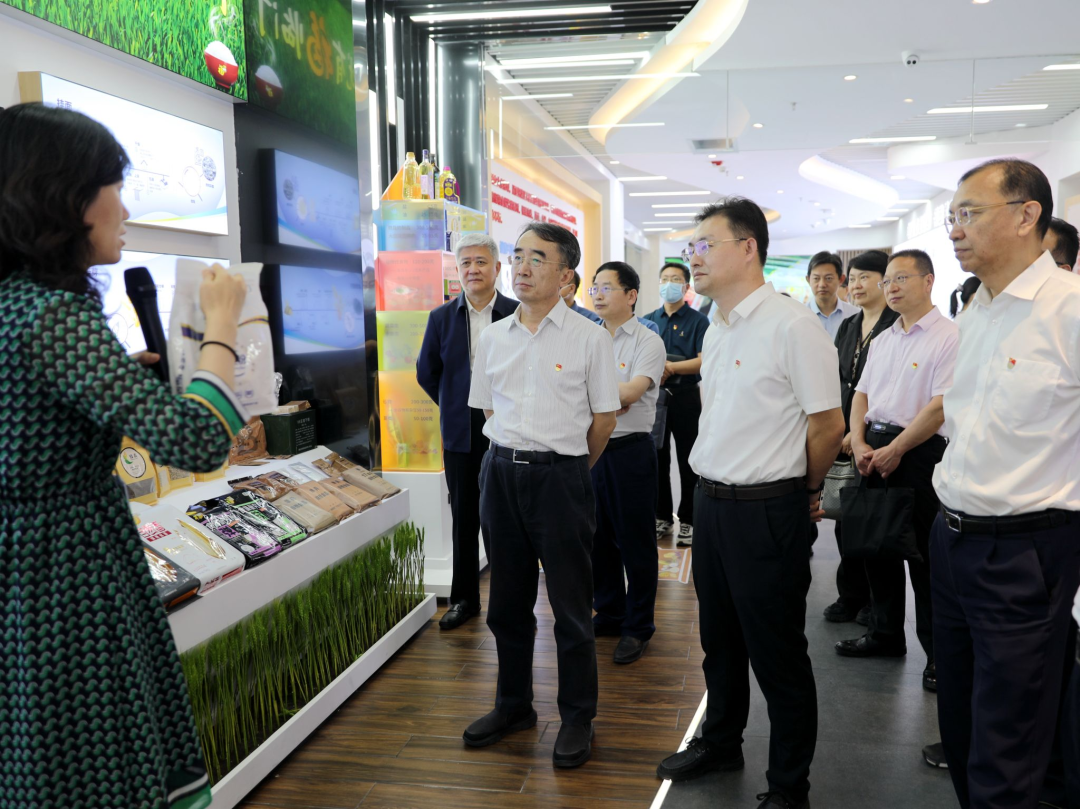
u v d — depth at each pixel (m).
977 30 5.88
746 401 2.10
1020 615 1.74
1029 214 1.71
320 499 3.10
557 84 6.82
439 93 5.99
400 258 3.95
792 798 2.15
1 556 1.10
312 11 3.58
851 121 7.01
